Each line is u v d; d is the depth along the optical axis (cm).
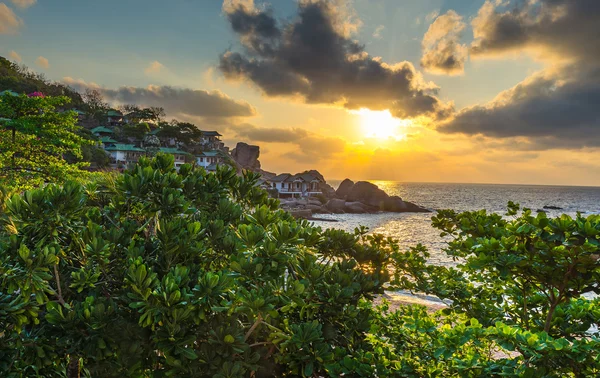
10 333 320
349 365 323
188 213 419
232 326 327
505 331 271
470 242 368
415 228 5903
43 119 1858
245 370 316
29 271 299
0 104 1778
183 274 317
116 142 9744
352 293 374
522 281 363
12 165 1769
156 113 13412
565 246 305
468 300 473
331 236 495
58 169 1855
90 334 310
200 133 11975
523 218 354
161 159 493
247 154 16062
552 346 257
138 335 317
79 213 387
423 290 488
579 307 356
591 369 257
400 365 327
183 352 291
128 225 427
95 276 330
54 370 352
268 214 380
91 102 13138
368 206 9512
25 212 354
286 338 327
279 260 323
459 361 290
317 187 11694
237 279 325
